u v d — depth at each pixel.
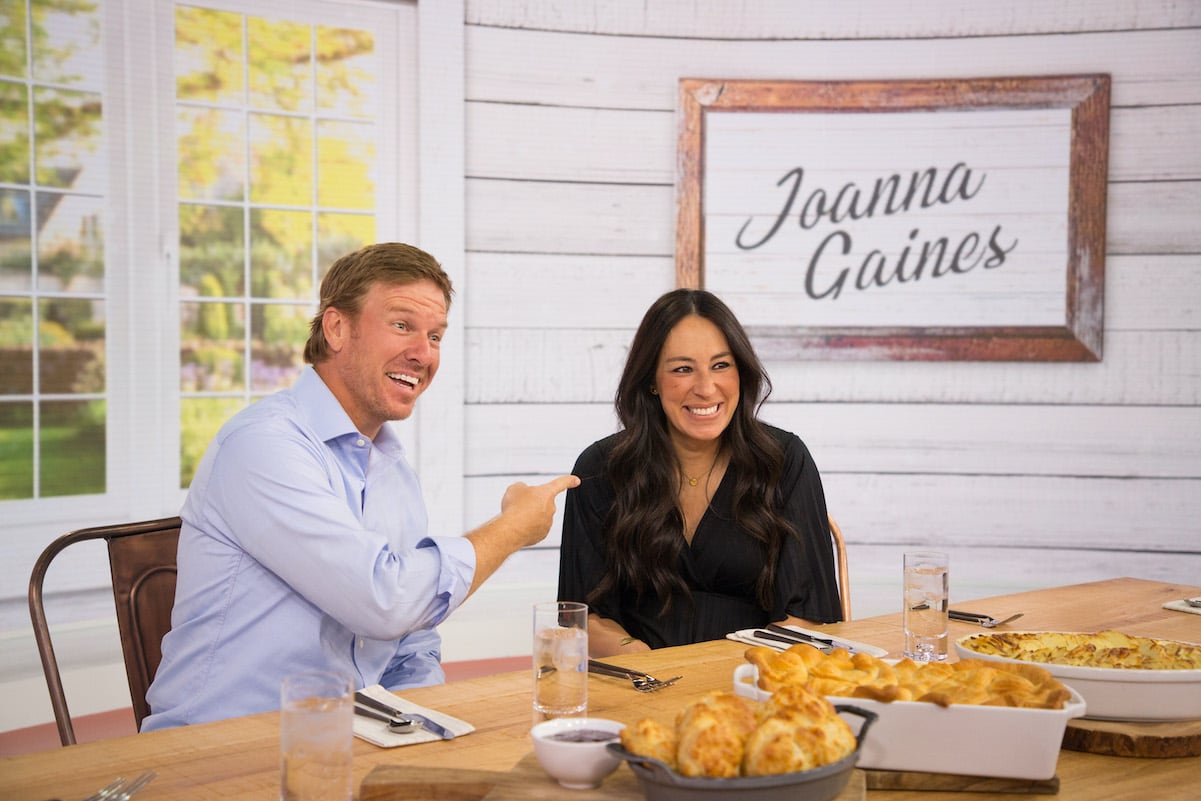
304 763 1.06
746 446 2.21
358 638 1.80
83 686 3.19
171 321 3.33
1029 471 3.65
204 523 1.75
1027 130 3.57
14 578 3.11
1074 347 3.58
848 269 3.64
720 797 0.99
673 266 3.66
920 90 3.59
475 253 3.55
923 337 3.63
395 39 3.52
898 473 3.69
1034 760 1.14
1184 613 2.06
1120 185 3.58
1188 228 3.56
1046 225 3.57
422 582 1.64
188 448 3.39
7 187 3.09
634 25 3.60
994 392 3.66
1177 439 3.60
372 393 1.84
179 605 1.77
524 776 1.15
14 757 1.27
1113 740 1.28
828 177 3.62
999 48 3.59
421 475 3.49
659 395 2.24
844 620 2.39
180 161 3.32
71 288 3.19
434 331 1.88
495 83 3.54
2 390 3.11
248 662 1.71
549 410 3.62
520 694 1.53
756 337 3.64
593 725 1.17
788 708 1.06
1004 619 2.00
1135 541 3.63
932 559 1.69
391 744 1.30
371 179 3.54
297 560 1.65
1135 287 3.59
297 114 3.45
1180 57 3.53
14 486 3.13
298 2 3.41
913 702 1.15
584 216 3.61
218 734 1.36
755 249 3.62
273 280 3.46
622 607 2.29
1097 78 3.52
